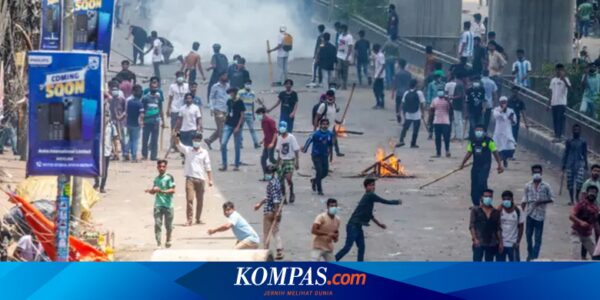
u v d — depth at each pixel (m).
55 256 37.28
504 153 65.44
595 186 46.50
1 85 52.50
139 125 64.81
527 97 73.75
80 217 44.22
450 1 98.75
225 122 63.38
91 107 34.66
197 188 52.12
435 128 66.94
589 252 46.19
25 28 53.78
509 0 86.19
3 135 64.50
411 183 61.09
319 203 56.47
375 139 71.75
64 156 34.75
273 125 60.88
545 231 52.31
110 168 63.09
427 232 51.59
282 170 56.16
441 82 75.25
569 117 69.00
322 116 66.50
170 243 48.78
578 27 112.62
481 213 44.09
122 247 48.41
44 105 34.56
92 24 45.81
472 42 87.81
